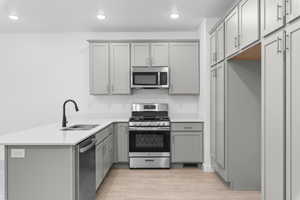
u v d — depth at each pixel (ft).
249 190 10.91
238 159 10.82
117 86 15.39
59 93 16.47
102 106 16.49
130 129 14.44
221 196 10.26
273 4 6.28
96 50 15.38
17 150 7.45
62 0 11.26
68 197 7.44
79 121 15.33
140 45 15.31
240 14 8.79
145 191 10.87
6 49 16.39
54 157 7.44
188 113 16.42
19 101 16.47
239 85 10.70
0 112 16.47
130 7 12.11
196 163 14.78
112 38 16.39
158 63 15.29
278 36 6.03
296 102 5.33
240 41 8.81
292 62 5.48
